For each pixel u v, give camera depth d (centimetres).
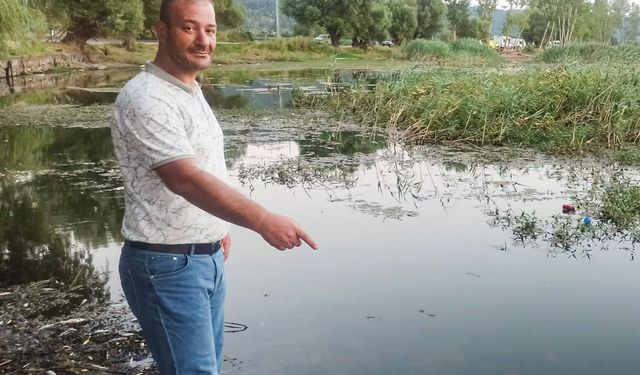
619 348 369
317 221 606
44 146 1004
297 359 355
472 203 663
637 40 1634
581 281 462
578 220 577
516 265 493
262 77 2542
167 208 221
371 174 803
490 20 5634
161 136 214
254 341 376
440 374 341
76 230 582
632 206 613
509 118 1028
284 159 897
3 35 1662
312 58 4225
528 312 414
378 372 342
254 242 548
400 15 5300
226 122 1269
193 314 228
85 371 342
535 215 616
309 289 450
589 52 1806
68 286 459
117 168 838
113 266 496
